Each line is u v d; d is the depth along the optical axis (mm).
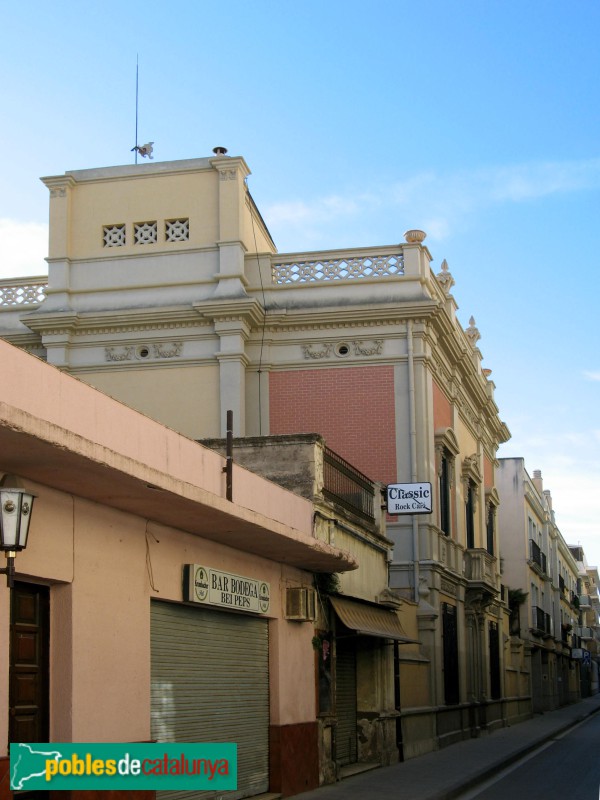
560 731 38531
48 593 11031
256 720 16344
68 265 28781
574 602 90250
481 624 36094
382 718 22359
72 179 29125
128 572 12281
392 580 27562
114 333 28312
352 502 21812
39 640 10852
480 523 38844
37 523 10430
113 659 11766
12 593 10414
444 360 31266
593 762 24672
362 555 22047
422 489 25781
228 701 15320
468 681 33531
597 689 124938
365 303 28016
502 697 40156
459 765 22438
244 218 29625
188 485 11578
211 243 28297
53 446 9141
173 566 13492
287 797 16656
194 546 14172
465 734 31828
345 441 27797
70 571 10969
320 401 28094
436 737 27625
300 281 28641
